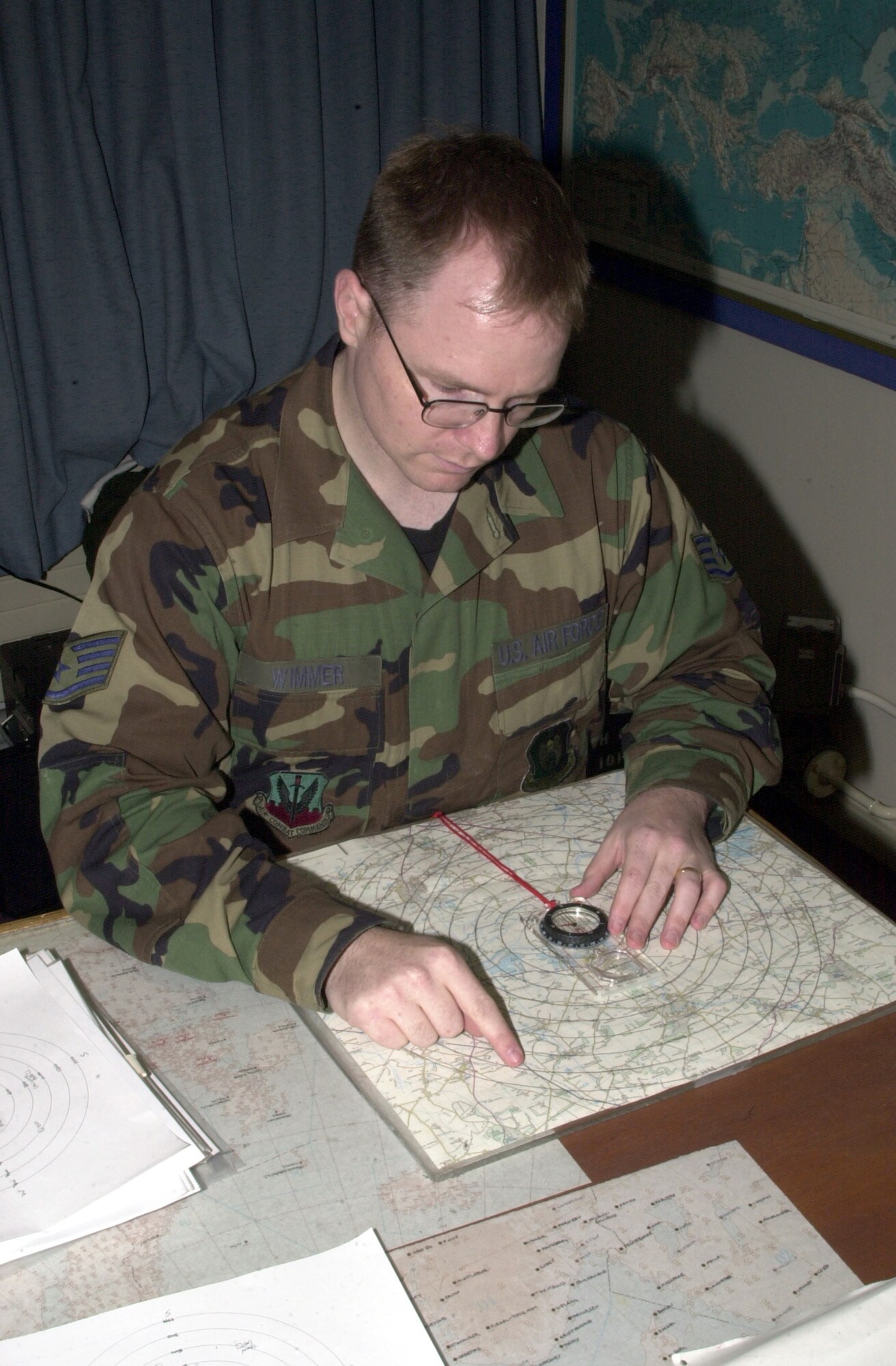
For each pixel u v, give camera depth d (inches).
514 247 36.3
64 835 40.9
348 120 93.7
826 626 88.5
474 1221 30.2
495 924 40.4
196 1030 36.3
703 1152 32.3
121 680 42.3
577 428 51.3
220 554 44.0
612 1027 36.2
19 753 72.9
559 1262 29.1
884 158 75.5
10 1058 34.8
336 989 36.0
